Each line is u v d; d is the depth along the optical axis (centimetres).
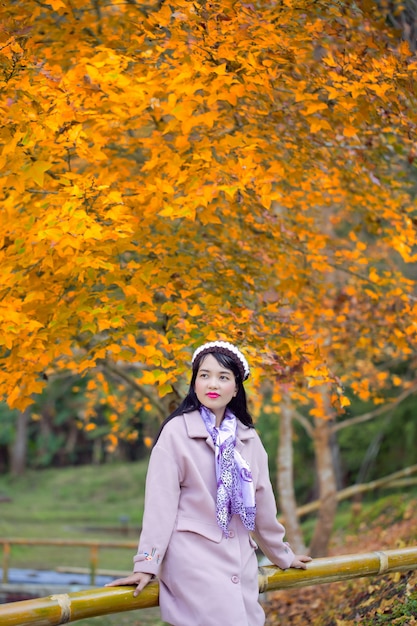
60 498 3094
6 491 3269
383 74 414
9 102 379
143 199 429
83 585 1069
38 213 404
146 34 441
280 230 511
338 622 484
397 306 558
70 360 573
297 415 1043
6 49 394
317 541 991
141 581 277
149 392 725
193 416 301
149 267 427
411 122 438
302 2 436
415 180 640
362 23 468
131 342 411
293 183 491
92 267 397
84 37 493
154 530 281
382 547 891
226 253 527
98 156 413
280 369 445
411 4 558
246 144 429
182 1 408
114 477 3266
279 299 525
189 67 403
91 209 409
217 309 455
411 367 1120
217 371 304
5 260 402
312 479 1838
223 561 287
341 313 599
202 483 290
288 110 467
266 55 423
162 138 467
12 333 392
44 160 419
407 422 1692
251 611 289
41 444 3641
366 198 528
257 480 308
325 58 414
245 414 315
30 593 1012
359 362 861
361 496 1702
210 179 417
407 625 416
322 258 535
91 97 428
